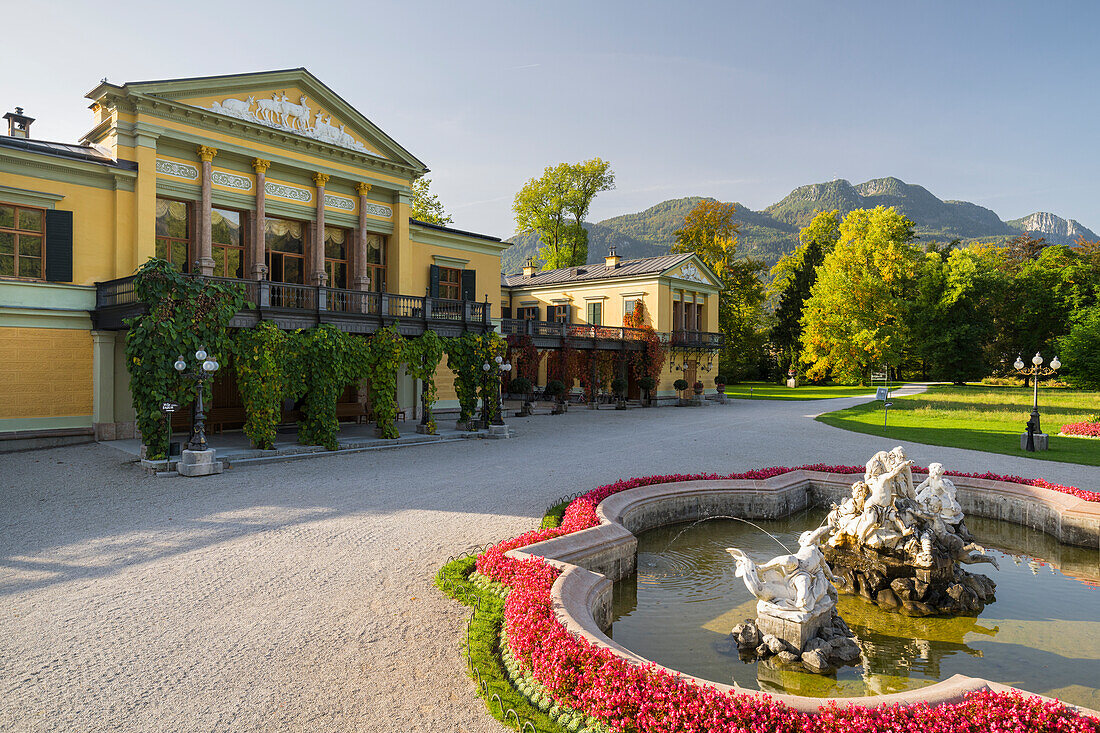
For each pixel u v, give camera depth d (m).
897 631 7.69
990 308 62.91
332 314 18.97
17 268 17.69
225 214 21.61
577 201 57.38
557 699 5.02
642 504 11.79
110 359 18.59
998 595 8.98
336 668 5.74
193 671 5.65
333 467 15.74
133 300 16.59
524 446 19.78
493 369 22.27
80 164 18.28
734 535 11.90
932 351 59.75
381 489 13.27
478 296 30.78
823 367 55.66
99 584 7.79
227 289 16.25
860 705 4.61
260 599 7.34
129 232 19.25
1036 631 7.70
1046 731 4.34
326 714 4.99
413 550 9.19
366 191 24.73
